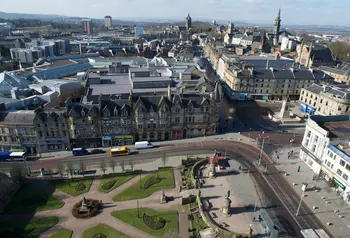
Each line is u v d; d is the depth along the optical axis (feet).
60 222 223.92
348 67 647.97
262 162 319.06
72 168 294.25
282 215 231.09
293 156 335.47
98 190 265.95
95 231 214.28
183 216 232.12
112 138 356.18
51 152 343.26
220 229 208.95
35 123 325.01
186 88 449.89
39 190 265.34
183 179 281.74
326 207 242.99
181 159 325.42
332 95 436.76
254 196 255.29
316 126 296.71
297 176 291.17
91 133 347.56
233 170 299.58
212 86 449.48
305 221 225.15
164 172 296.92
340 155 257.55
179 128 375.04
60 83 482.28
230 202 226.99
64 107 383.45
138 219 227.20
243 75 556.51
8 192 256.73
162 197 247.91
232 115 479.41
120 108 346.74
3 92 446.19
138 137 367.04
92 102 383.45
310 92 485.56
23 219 226.99
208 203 242.99
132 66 612.29
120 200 251.19
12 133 326.65
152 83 463.01
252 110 508.12
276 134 402.93
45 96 417.08
